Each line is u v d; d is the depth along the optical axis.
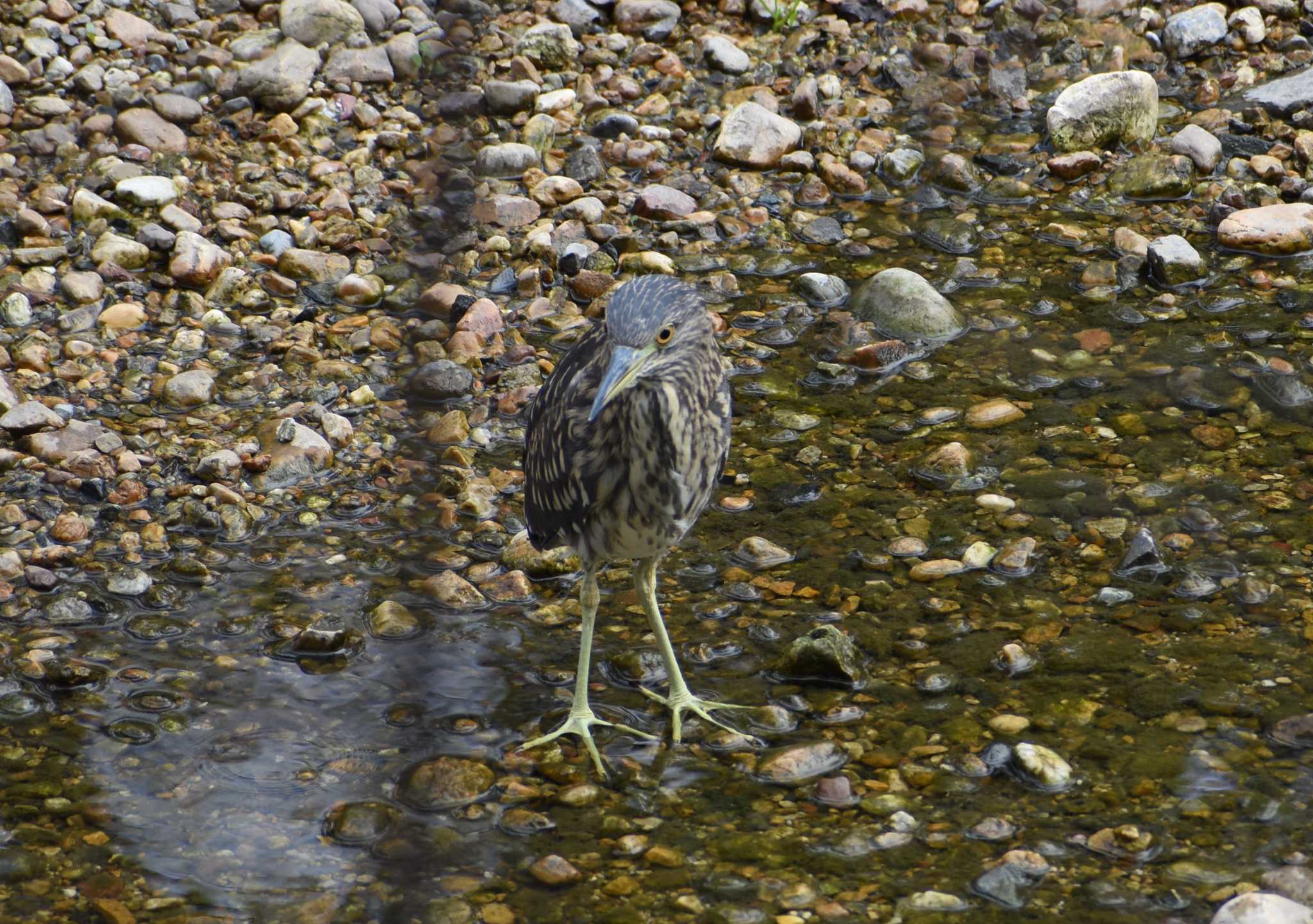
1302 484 10.28
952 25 17.28
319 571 9.80
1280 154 14.77
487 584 9.69
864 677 8.73
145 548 9.91
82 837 7.50
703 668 8.89
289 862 7.38
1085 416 11.26
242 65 15.84
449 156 14.93
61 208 13.49
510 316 12.83
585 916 6.99
